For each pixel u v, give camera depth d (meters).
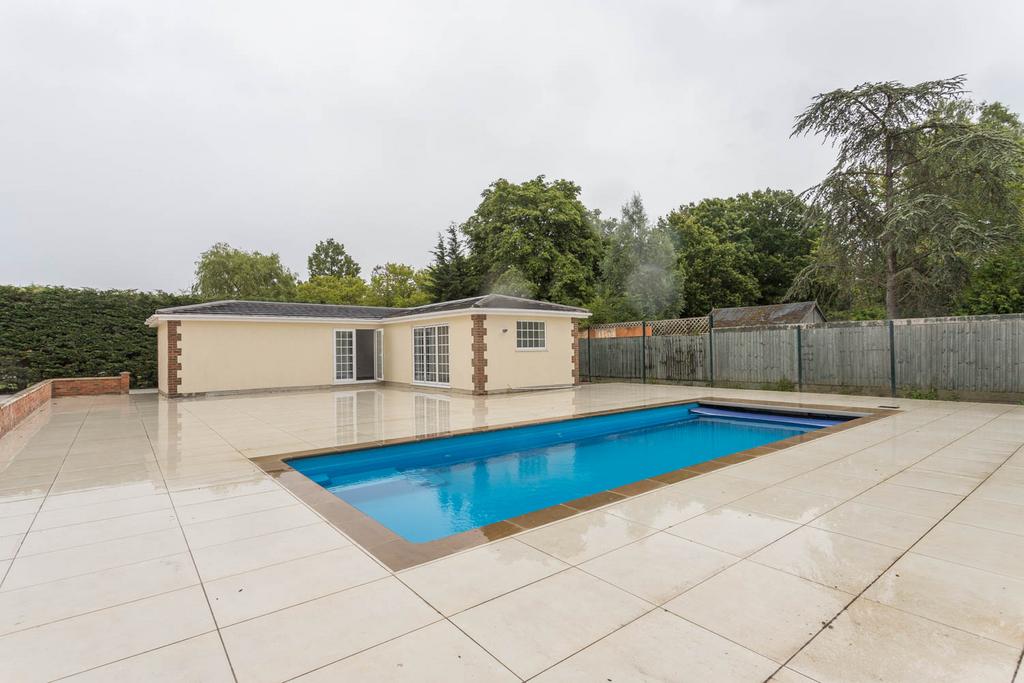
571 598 2.59
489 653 2.11
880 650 2.10
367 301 38.50
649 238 26.38
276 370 15.99
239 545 3.39
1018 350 10.57
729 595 2.60
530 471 6.95
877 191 16.81
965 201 15.25
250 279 36.50
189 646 2.20
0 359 15.14
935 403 10.76
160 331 15.94
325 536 3.54
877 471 5.19
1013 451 6.11
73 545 3.42
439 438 7.54
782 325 14.23
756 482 4.80
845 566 2.94
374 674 1.97
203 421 9.42
